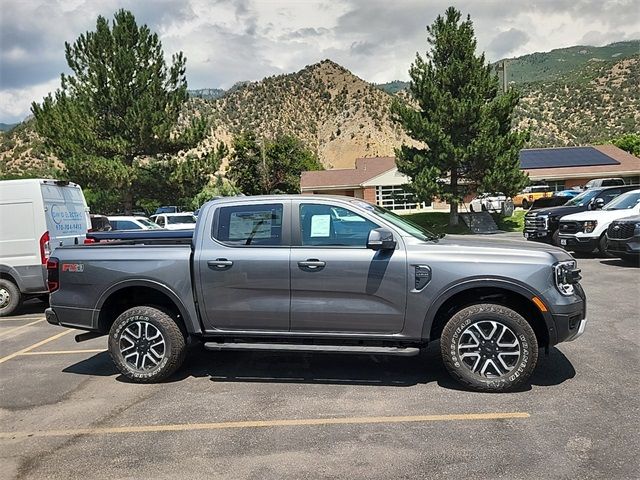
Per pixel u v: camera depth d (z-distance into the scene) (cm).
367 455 368
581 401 447
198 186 2897
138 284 532
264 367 575
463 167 2514
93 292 543
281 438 400
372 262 488
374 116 15725
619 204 1405
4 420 456
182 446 393
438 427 408
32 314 977
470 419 420
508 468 344
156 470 359
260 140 5044
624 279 1038
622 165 4081
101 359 636
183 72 2844
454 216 2675
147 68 2742
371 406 454
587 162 4112
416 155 2516
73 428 434
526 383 494
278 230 514
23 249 913
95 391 520
